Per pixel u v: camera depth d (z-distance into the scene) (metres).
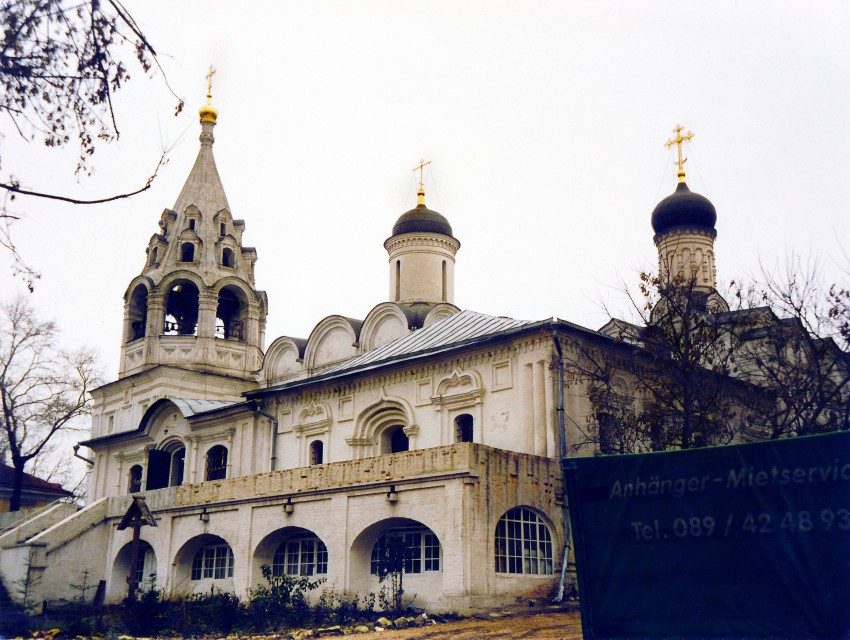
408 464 23.30
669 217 39.91
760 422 26.75
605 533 11.08
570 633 16.53
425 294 40.56
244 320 45.41
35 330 37.16
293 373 41.84
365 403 30.66
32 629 22.41
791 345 26.59
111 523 33.84
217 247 45.56
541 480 23.98
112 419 45.31
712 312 27.92
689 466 10.92
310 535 26.83
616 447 25.41
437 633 17.83
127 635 20.72
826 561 9.96
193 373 42.50
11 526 39.53
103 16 9.20
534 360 26.05
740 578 10.34
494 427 26.67
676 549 10.72
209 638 19.72
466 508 21.66
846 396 25.88
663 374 24.25
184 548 30.25
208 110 49.09
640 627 10.62
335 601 23.55
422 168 43.41
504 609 21.67
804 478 10.28
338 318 40.44
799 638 9.89
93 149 9.38
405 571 23.94
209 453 36.12
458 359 28.20
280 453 33.22
